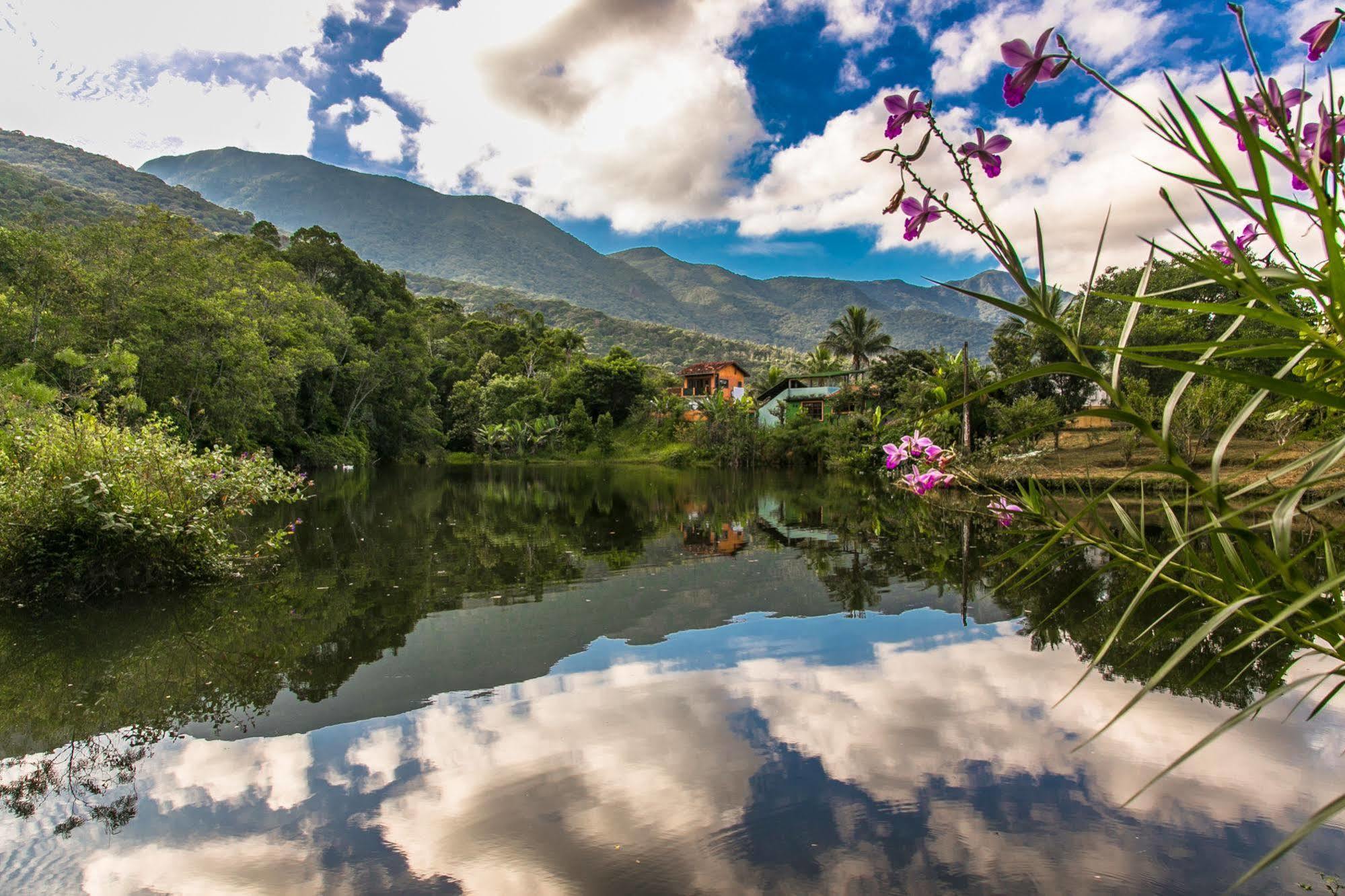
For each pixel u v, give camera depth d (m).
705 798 3.22
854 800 3.17
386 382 38.44
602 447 45.75
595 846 2.87
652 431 46.91
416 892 2.61
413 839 2.95
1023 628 5.86
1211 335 9.73
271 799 3.31
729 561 9.46
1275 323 0.96
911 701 4.32
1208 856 2.70
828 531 12.39
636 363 50.03
